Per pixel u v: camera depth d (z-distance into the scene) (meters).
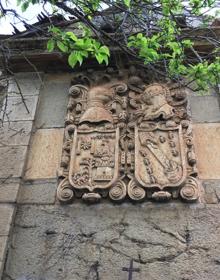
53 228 3.32
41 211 3.43
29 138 3.89
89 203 3.40
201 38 4.14
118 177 3.47
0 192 3.51
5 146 3.85
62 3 3.32
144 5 3.83
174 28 3.82
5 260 3.16
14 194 3.48
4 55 3.78
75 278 3.05
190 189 3.33
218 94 4.06
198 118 3.89
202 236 3.14
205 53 4.21
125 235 3.22
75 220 3.34
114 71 4.39
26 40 4.55
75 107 4.11
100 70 4.46
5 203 3.43
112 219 3.31
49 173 3.65
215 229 3.17
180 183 3.34
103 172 3.50
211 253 3.05
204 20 4.30
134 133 3.76
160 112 3.88
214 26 4.43
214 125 3.81
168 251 3.10
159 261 3.06
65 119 4.02
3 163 3.71
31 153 3.82
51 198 3.49
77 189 3.43
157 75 4.23
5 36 4.63
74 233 3.28
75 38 3.06
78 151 3.67
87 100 4.14
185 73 3.80
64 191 3.45
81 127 3.86
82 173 3.52
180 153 3.54
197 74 3.56
